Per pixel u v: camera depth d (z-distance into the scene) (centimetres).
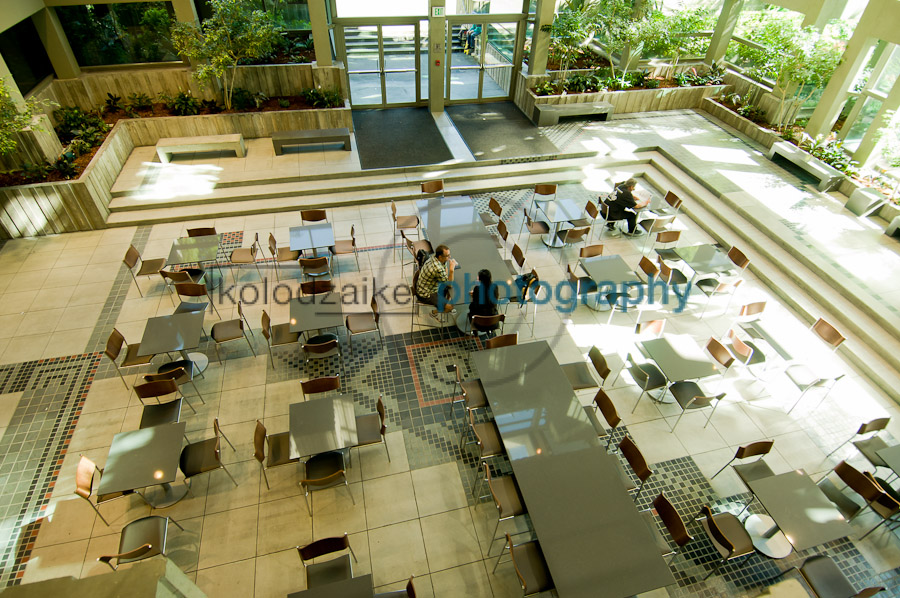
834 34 1116
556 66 1503
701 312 870
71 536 559
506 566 545
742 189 1123
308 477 568
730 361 675
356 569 539
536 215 1088
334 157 1221
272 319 830
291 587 523
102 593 241
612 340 812
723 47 1484
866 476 573
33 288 880
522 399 593
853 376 761
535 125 1394
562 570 437
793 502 520
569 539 459
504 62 1453
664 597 522
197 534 564
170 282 891
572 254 994
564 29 1301
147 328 698
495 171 1198
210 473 622
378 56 1370
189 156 1212
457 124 1385
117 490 510
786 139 1262
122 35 1252
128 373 741
